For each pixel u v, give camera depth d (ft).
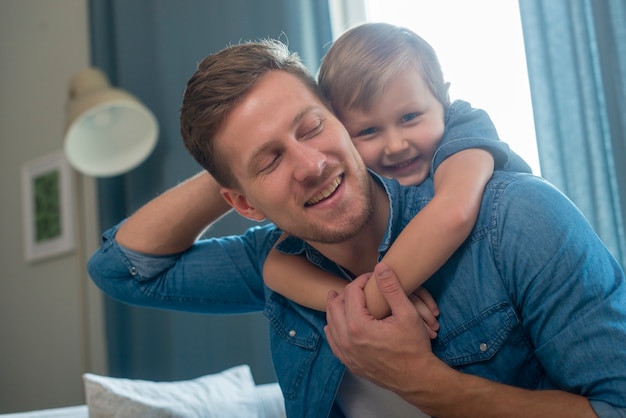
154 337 9.85
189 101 3.41
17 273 12.32
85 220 11.39
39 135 12.37
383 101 4.08
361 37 4.22
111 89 9.65
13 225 12.51
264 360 8.82
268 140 3.18
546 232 2.94
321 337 3.66
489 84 7.97
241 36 9.37
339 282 3.54
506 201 3.09
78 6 12.00
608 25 6.66
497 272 3.09
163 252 4.29
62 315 11.53
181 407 6.03
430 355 3.01
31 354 11.96
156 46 10.34
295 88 3.28
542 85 7.05
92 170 9.87
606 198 6.68
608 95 6.63
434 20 8.46
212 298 4.33
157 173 10.27
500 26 7.95
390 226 3.35
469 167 3.30
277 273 3.77
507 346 3.12
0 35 13.20
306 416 3.66
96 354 10.94
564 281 2.88
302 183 3.15
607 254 3.06
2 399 12.34
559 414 2.79
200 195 4.18
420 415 3.46
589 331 2.82
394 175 4.23
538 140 7.04
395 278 3.01
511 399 2.89
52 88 12.26
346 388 3.64
